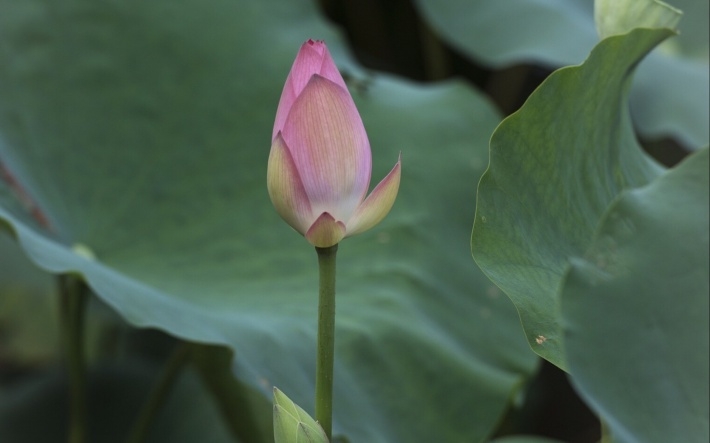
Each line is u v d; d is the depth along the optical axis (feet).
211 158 6.73
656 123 7.12
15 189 6.13
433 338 6.13
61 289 6.55
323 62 4.81
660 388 4.52
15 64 6.64
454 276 6.46
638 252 4.62
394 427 5.92
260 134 6.89
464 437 5.98
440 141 7.18
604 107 5.17
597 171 5.18
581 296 4.58
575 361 4.52
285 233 6.30
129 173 6.55
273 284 6.15
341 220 4.80
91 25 6.99
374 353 6.02
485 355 6.21
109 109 6.76
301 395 5.71
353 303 6.15
